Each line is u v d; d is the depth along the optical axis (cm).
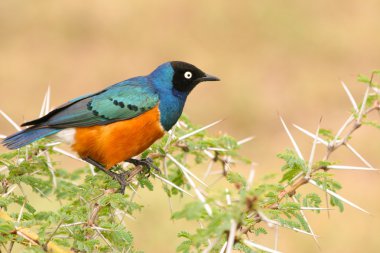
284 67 2514
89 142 954
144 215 1397
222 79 2441
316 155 1988
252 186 516
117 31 2714
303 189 1531
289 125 2191
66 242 587
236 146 851
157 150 802
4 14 2755
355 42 2606
